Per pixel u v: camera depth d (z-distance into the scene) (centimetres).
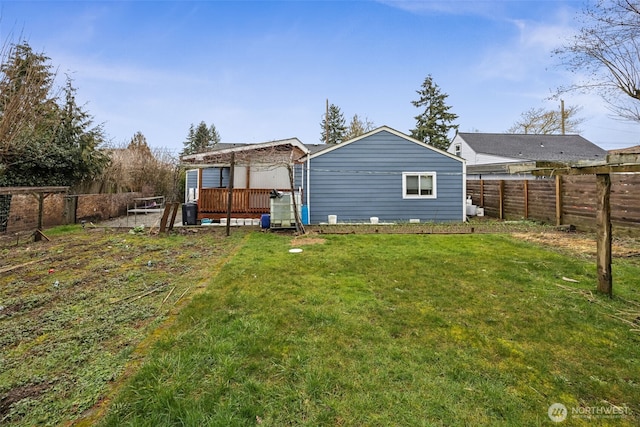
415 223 1128
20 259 600
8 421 186
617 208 782
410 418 186
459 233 888
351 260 563
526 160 2147
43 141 1161
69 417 188
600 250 393
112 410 191
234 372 227
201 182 1380
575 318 325
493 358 251
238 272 484
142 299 384
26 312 350
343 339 278
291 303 359
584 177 882
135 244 746
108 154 1609
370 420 185
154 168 2106
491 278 459
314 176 1184
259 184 1370
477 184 1454
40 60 927
